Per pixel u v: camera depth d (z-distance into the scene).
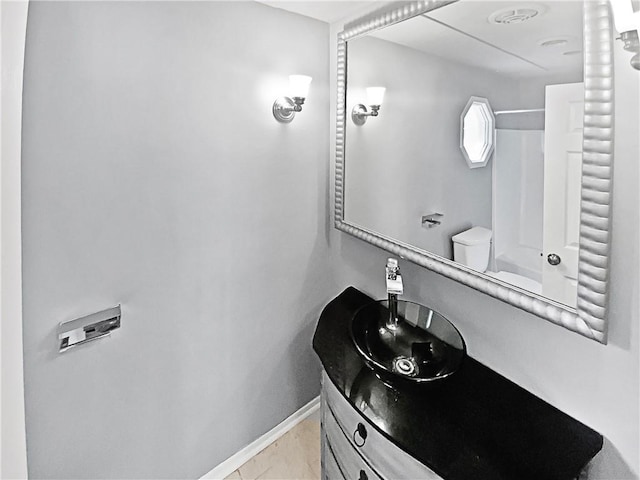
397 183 1.72
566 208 1.10
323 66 2.09
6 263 0.82
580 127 1.04
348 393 1.37
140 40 1.45
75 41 1.29
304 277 2.20
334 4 1.82
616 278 1.04
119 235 1.47
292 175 2.05
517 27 1.17
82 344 1.42
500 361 1.44
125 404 1.58
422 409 1.27
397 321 1.69
